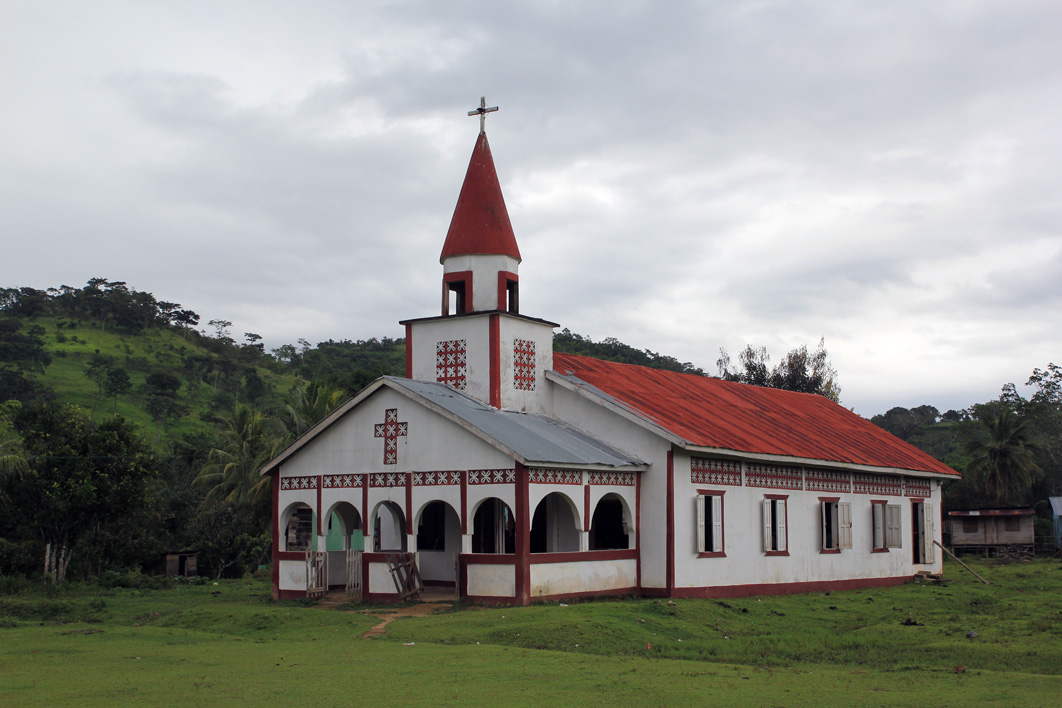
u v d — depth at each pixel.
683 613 22.80
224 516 46.12
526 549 23.45
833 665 16.95
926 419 145.62
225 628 21.48
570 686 13.57
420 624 20.61
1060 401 83.88
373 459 26.41
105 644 18.73
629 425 27.88
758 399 38.47
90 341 125.81
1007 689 13.73
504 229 29.61
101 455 38.31
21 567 37.59
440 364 28.88
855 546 34.81
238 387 116.62
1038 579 39.19
